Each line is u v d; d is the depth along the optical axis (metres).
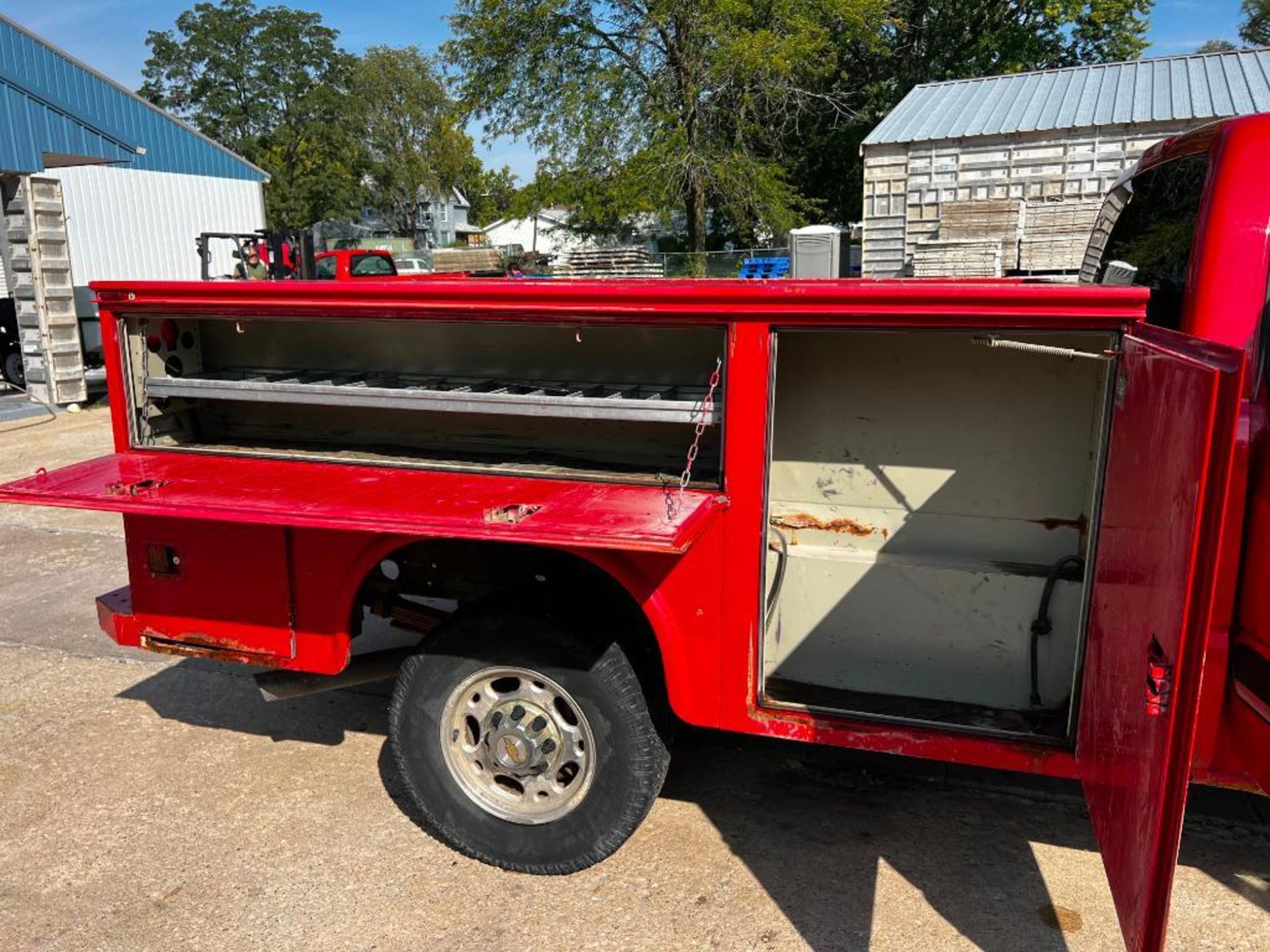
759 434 2.62
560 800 2.98
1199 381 1.62
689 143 25.16
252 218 22.69
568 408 2.83
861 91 29.33
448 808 3.07
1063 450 2.81
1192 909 2.81
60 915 2.88
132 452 3.45
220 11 56.97
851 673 3.06
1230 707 2.30
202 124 58.16
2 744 3.92
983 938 2.72
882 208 14.95
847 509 3.03
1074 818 3.33
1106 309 2.24
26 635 5.08
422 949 2.71
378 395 3.05
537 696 2.96
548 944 2.72
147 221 20.39
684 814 3.36
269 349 3.71
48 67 16.12
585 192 26.16
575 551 2.80
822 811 3.38
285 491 2.90
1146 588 1.87
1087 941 2.70
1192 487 1.63
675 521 2.50
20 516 7.45
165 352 3.56
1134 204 3.39
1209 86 13.78
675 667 2.80
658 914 2.84
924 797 3.46
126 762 3.77
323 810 3.43
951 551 2.97
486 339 3.45
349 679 3.46
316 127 57.03
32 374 12.57
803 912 2.84
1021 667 2.90
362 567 3.07
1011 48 29.53
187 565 3.28
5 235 12.23
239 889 2.99
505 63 25.94
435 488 2.91
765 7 24.48
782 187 25.80
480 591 3.22
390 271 19.11
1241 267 2.29
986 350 2.81
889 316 2.43
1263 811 3.31
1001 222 13.28
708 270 24.41
